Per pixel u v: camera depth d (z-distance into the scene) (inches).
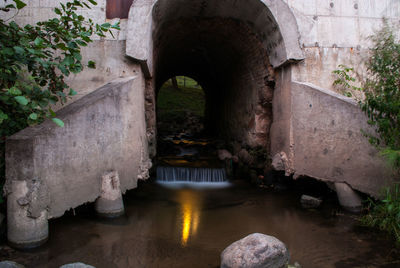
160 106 840.3
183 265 144.9
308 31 261.4
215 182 324.5
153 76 288.5
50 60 170.1
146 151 249.8
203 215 218.8
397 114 167.2
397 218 162.6
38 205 145.9
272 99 287.7
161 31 287.1
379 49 230.7
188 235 181.3
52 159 152.3
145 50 225.9
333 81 261.3
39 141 145.5
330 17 266.1
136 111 217.8
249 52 314.2
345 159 199.2
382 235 171.6
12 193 143.8
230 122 423.8
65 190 160.4
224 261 138.7
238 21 294.0
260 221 205.2
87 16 237.3
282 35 244.5
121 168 200.7
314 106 218.1
